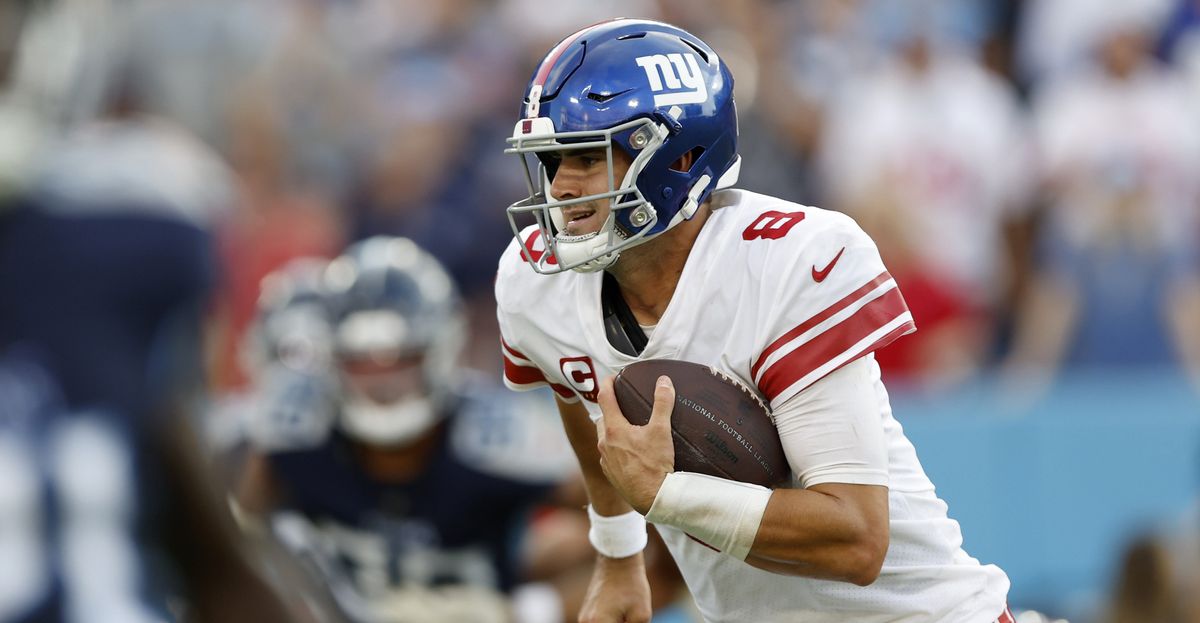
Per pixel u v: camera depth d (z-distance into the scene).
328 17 25.52
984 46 27.16
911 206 23.86
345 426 15.77
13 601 6.18
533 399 16.88
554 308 9.41
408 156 24.34
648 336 9.15
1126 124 24.72
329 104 24.52
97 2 9.05
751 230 9.00
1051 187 24.97
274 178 23.89
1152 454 21.47
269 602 6.74
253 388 21.45
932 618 9.51
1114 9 25.38
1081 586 21.03
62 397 6.36
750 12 25.59
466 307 23.84
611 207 8.70
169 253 6.58
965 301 24.05
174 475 6.55
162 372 6.64
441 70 25.22
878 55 25.33
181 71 23.50
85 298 6.42
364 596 15.63
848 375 8.78
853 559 8.68
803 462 8.83
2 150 6.27
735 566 9.52
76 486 6.31
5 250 6.38
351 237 24.31
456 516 15.76
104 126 7.59
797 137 24.91
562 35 25.41
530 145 8.84
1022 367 24.39
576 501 15.98
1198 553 16.08
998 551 20.94
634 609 10.40
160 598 6.62
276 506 15.97
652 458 8.74
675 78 8.88
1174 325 24.25
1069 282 24.28
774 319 8.77
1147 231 24.27
